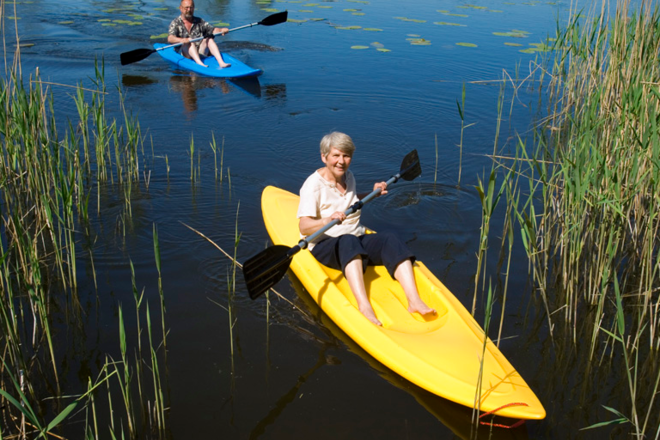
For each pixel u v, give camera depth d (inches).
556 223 166.9
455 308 131.5
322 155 141.7
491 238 174.6
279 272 134.1
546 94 313.3
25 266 134.0
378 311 135.1
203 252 160.6
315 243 148.3
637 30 183.9
